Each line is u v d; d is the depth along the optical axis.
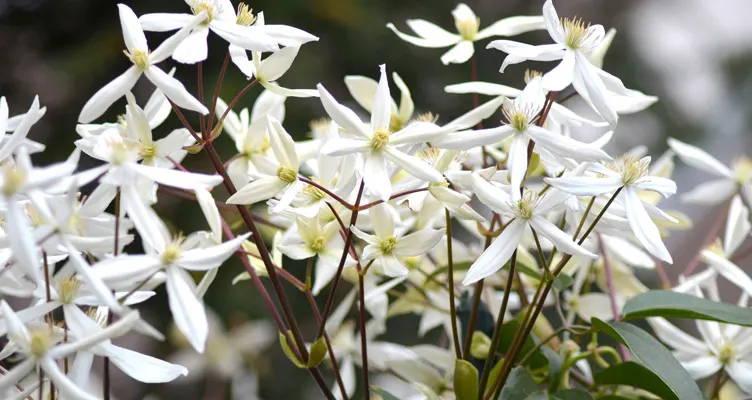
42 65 1.94
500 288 0.86
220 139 1.71
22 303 1.30
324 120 0.84
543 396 0.71
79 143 0.70
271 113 0.77
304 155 0.77
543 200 0.68
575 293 0.83
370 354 0.82
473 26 0.78
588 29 0.70
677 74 2.20
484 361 0.78
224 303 1.65
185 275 0.65
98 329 0.67
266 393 1.68
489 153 0.78
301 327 1.62
